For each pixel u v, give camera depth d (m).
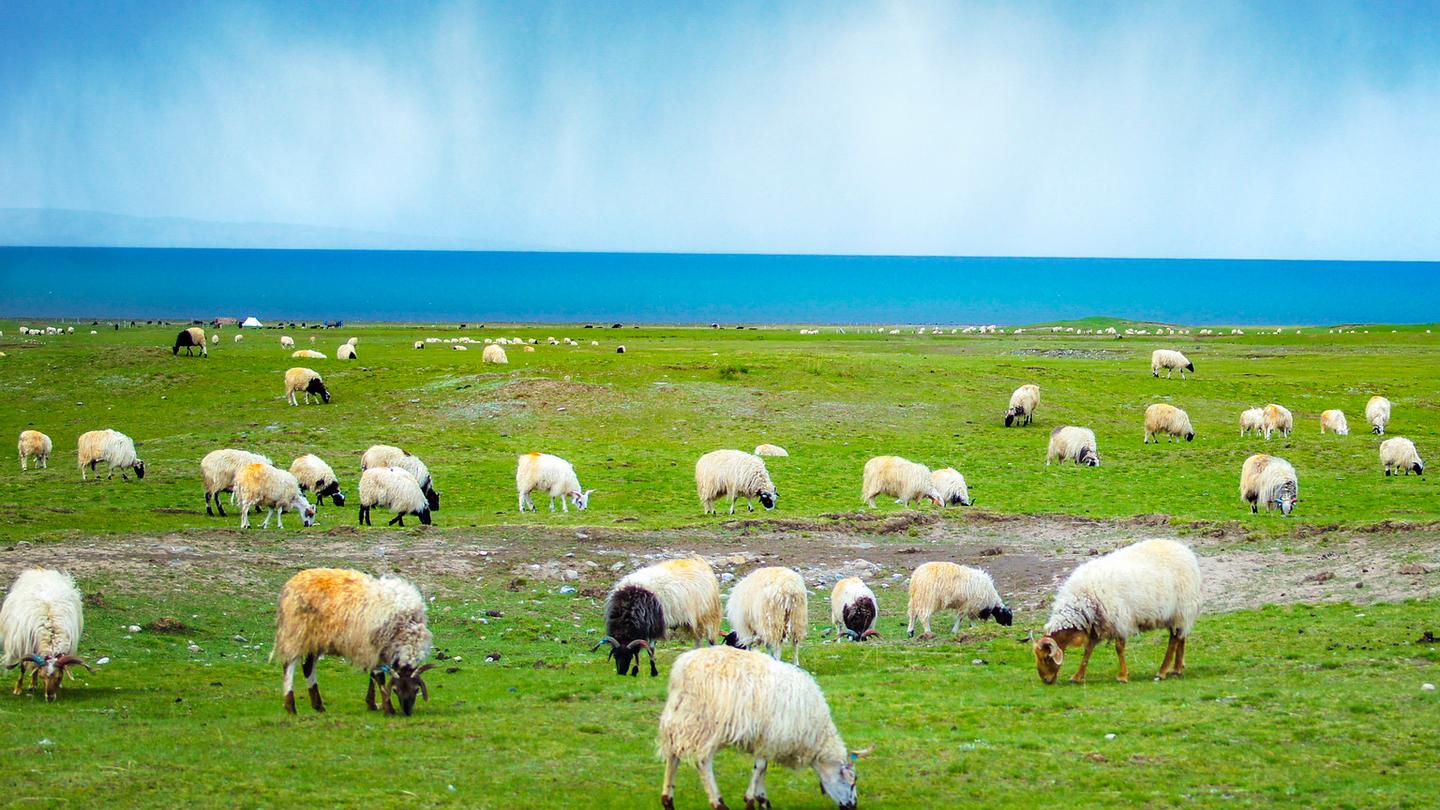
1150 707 14.08
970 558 28.69
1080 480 42.44
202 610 21.03
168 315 195.38
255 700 15.04
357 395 60.91
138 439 51.09
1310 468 43.75
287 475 31.84
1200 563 26.17
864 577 26.67
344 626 13.85
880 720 14.16
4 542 26.23
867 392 62.84
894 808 10.80
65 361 70.81
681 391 60.84
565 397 58.97
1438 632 17.30
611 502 38.34
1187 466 45.28
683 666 10.80
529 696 15.80
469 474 43.22
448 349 87.50
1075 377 71.12
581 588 24.72
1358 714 13.16
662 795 10.77
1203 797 10.80
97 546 25.50
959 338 121.69
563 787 11.32
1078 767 11.87
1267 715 13.41
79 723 13.19
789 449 49.53
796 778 12.27
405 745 12.65
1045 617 21.81
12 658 14.73
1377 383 71.75
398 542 28.56
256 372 67.50
